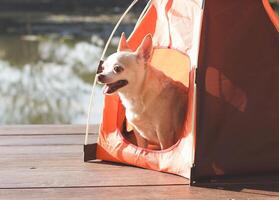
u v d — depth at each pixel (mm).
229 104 2969
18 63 12367
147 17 3535
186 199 2740
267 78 3018
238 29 3002
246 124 2994
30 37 16609
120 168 3256
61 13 22219
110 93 3111
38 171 3199
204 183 2955
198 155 2914
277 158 3068
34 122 7465
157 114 3172
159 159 3150
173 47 3285
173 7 3357
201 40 2932
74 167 3279
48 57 13055
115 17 19984
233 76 2971
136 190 2873
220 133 2969
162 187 2908
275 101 3029
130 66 3111
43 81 10289
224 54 2969
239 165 3016
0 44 15312
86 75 10766
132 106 3199
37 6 23641
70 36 16500
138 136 3363
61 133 4145
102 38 15617
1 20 20312
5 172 3178
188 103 3047
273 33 3043
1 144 3809
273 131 3039
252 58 3006
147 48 3168
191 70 3014
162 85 3176
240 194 2805
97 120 6848
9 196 2803
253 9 3037
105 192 2852
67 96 8891
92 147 3410
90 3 23188
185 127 3037
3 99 8852
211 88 2938
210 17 2971
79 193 2842
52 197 2787
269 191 2848
